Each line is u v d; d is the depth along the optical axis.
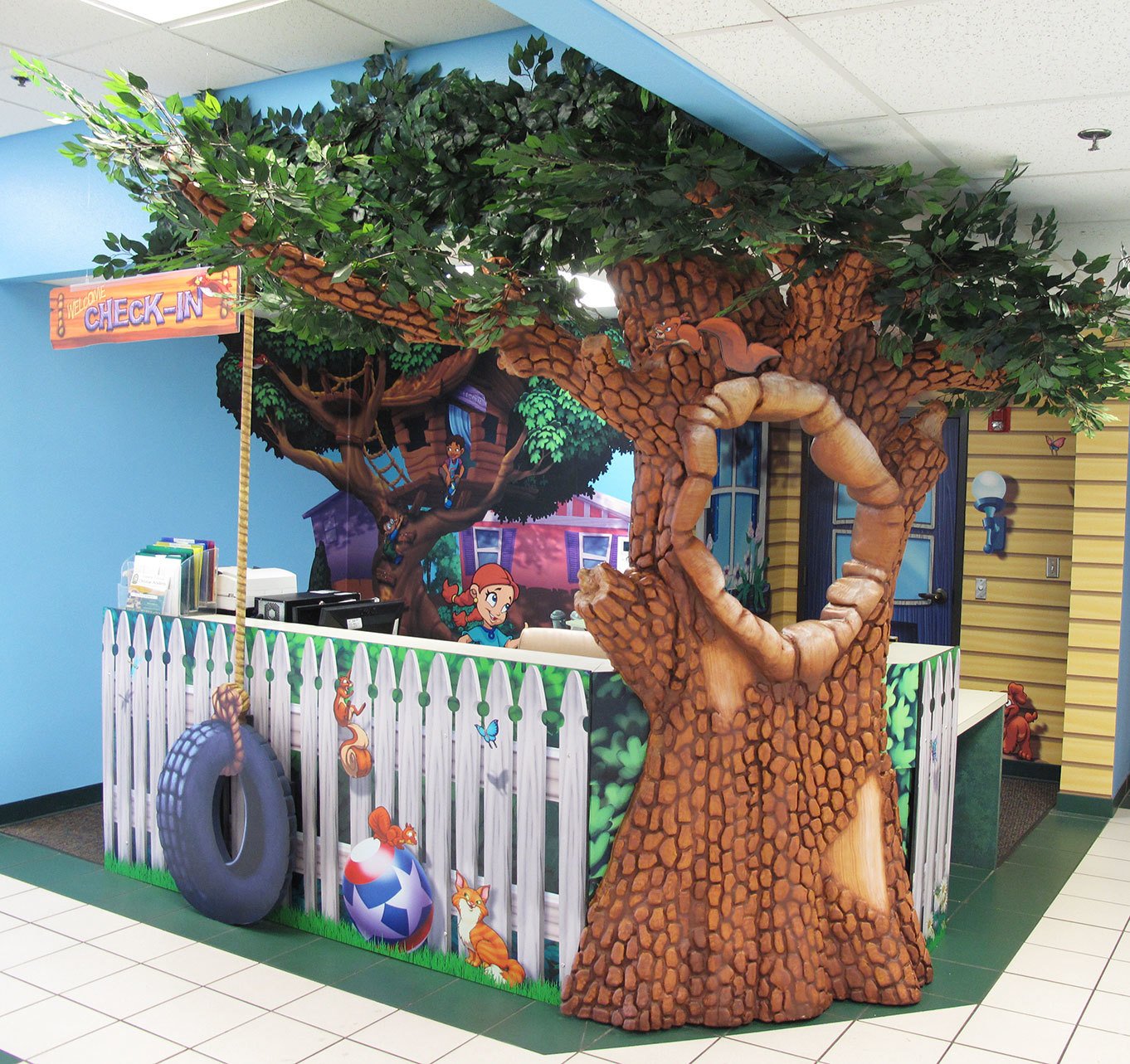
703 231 3.10
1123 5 2.29
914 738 4.00
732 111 3.01
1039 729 6.80
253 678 4.28
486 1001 3.55
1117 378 3.69
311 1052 3.20
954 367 3.64
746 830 3.50
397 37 3.96
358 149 3.97
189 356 6.11
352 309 3.46
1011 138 3.18
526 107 3.44
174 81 4.50
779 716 3.55
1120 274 3.45
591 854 3.46
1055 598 6.74
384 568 7.02
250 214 3.12
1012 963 4.00
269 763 4.02
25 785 5.50
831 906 3.65
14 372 5.37
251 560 6.45
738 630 3.42
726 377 3.47
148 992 3.58
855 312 3.50
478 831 3.69
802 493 7.79
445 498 6.82
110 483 5.77
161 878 4.58
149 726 4.61
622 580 3.39
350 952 3.93
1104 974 3.89
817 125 3.14
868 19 2.42
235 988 3.62
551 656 3.69
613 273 3.53
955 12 2.36
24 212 5.23
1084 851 5.40
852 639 3.65
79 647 5.71
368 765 3.92
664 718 3.48
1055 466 6.70
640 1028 3.35
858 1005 3.60
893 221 3.16
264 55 4.17
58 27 3.92
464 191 3.62
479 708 3.66
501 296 3.31
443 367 6.78
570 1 2.37
